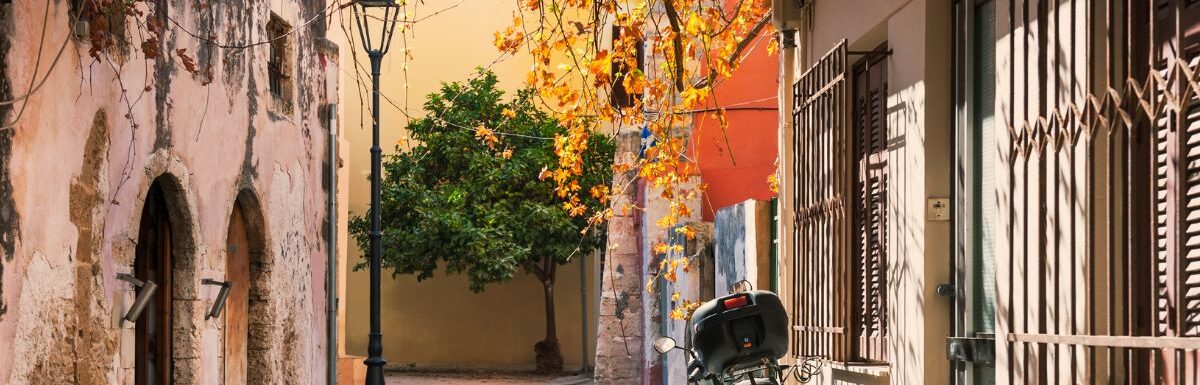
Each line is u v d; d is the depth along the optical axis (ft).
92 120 32.19
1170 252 16.69
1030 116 20.34
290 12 50.31
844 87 28.86
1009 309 20.62
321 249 55.31
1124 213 17.54
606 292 76.64
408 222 107.96
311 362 53.21
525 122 108.88
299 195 51.65
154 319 38.70
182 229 39.14
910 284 26.02
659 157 44.14
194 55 39.37
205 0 39.96
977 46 24.12
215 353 41.68
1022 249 20.29
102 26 30.76
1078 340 18.17
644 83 34.91
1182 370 16.21
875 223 29.78
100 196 32.68
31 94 28.63
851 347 30.35
